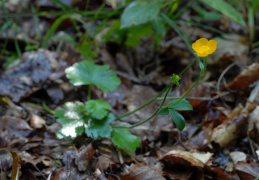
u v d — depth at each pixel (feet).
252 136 2.43
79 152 2.27
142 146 2.38
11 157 2.26
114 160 2.32
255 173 2.26
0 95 2.55
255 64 2.55
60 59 2.71
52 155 2.31
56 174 2.22
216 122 2.47
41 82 2.61
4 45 2.89
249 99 2.52
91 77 2.44
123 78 2.69
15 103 2.53
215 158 2.37
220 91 2.62
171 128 2.44
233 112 2.47
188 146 2.39
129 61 2.85
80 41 2.80
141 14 2.67
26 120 2.47
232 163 2.34
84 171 2.24
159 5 2.69
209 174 2.29
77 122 2.34
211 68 2.75
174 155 2.29
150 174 2.23
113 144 2.37
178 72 2.79
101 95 2.61
